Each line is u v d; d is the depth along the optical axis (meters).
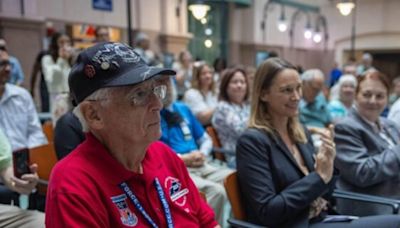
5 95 2.42
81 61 0.95
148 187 1.04
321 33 12.20
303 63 11.91
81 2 6.11
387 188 1.85
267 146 1.57
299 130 1.73
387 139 1.98
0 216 1.53
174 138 2.55
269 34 10.52
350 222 1.53
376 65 11.95
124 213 0.96
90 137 1.00
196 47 9.17
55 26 5.80
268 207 1.47
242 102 3.03
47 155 2.01
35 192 1.79
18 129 2.46
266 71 1.64
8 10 5.11
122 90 0.94
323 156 1.51
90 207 0.90
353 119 1.94
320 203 1.59
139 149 1.01
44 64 3.96
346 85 3.73
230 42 9.80
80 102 0.96
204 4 7.22
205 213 1.24
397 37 11.05
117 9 6.64
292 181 1.56
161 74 0.97
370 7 11.34
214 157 2.90
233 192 1.56
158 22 7.35
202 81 3.73
